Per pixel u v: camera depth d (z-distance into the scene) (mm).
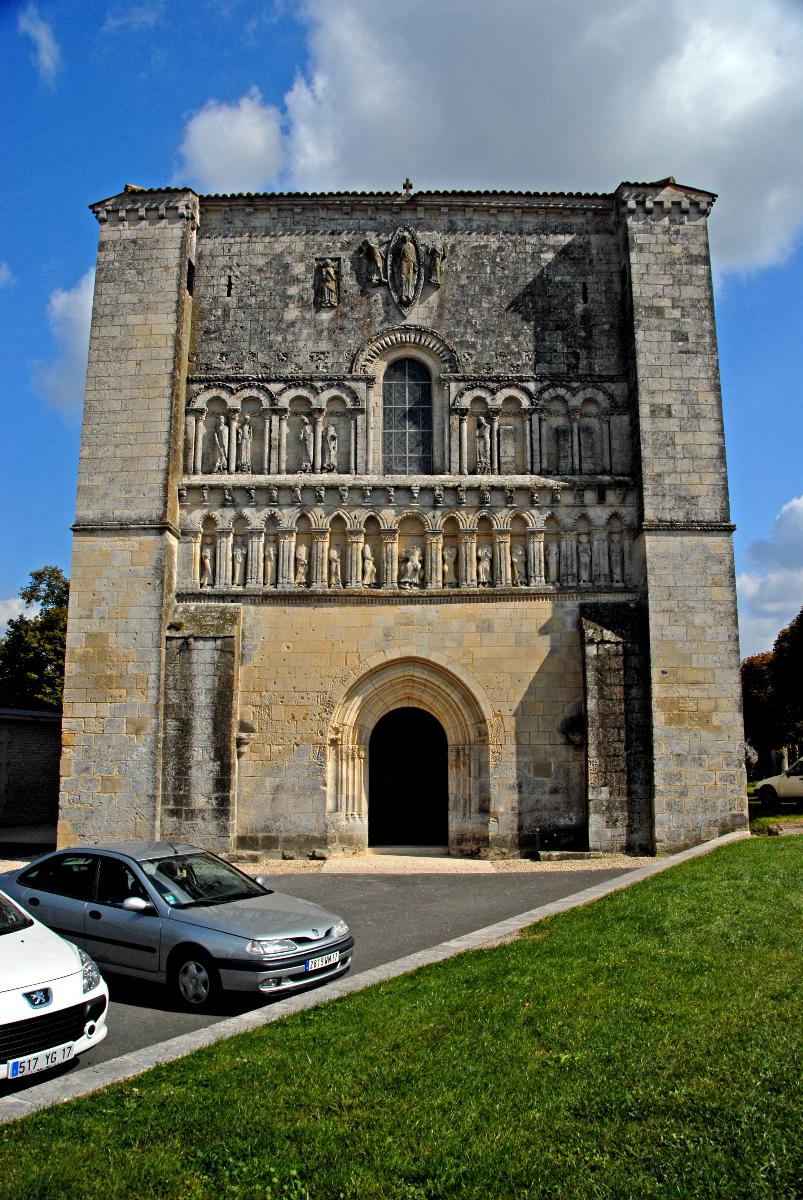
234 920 12680
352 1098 8242
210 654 27484
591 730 27109
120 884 13586
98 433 28734
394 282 30719
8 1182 6848
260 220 31219
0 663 54938
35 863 14570
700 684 27312
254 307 30672
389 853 27844
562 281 30844
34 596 58875
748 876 18500
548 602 28547
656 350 29297
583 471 29672
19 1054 9219
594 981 11648
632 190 30188
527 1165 6941
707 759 26938
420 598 28562
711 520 28266
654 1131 7363
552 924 15586
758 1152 6961
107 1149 7375
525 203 30922
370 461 29656
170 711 27188
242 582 28766
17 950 10172
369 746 29219
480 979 12078
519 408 30094
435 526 29047
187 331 30203
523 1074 8609
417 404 30547
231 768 26906
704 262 29891
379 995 11602
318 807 27344
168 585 28094
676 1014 10070
